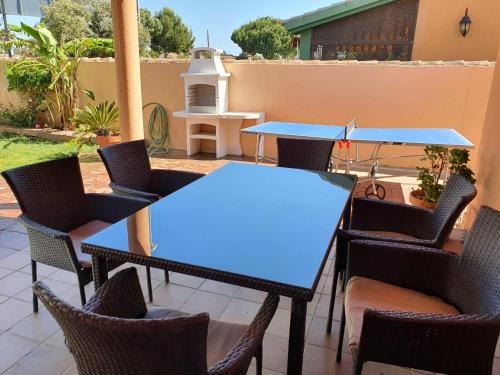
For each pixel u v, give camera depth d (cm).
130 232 163
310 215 185
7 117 859
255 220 178
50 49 720
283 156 330
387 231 238
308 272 131
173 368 93
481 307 142
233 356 112
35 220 213
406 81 556
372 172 448
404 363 129
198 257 141
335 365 186
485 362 124
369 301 162
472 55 674
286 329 212
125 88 384
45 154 637
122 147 277
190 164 605
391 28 745
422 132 434
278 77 622
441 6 668
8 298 234
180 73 673
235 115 609
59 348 194
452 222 182
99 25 1149
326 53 802
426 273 168
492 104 300
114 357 92
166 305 233
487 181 289
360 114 591
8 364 183
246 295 245
